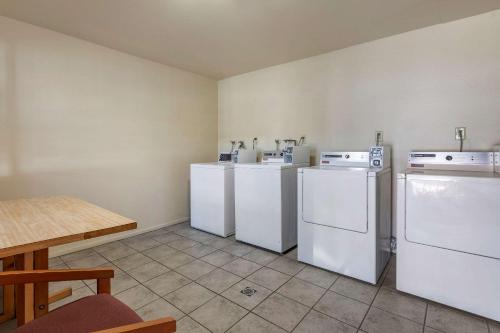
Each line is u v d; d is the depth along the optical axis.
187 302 2.00
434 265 1.94
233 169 3.47
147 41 2.98
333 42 2.98
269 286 2.23
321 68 3.34
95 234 1.34
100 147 3.15
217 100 4.52
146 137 3.59
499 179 1.70
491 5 2.22
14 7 2.29
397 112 2.81
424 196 1.95
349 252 2.34
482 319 1.79
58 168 2.83
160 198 3.79
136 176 3.50
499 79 2.30
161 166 3.78
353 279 2.34
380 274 2.39
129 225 1.46
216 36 2.84
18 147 2.57
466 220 1.81
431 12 2.34
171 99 3.87
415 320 1.79
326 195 2.45
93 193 3.10
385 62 2.86
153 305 1.97
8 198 2.53
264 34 2.79
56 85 2.79
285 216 2.88
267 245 2.95
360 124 3.05
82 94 2.98
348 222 2.33
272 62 3.65
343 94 3.17
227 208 3.42
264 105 3.93
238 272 2.47
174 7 2.27
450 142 2.54
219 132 4.53
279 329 1.72
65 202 1.98
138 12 2.36
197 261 2.71
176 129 3.95
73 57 2.90
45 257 1.52
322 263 2.51
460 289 1.85
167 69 3.81
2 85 2.47
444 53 2.54
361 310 1.90
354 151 2.94
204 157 4.36
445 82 2.54
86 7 2.28
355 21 2.50
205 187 3.60
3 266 1.84
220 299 2.04
